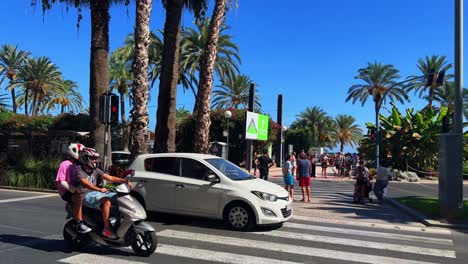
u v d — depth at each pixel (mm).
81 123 34906
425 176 33469
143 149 14922
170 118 16547
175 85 16766
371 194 18766
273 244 7828
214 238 8180
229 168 9789
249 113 20938
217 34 16234
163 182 9633
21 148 26703
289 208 9289
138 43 14984
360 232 9453
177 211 9477
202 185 9273
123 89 42312
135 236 6656
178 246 7469
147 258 6633
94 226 6766
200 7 19422
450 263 6918
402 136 33906
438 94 50625
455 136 11500
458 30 12258
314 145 79875
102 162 16109
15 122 35406
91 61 16938
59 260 6422
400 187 24578
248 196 8867
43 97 52250
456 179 11398
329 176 34125
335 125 79875
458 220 11062
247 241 7996
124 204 6578
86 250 7027
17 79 50844
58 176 6766
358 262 6797
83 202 6824
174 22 16625
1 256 6613
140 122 14914
